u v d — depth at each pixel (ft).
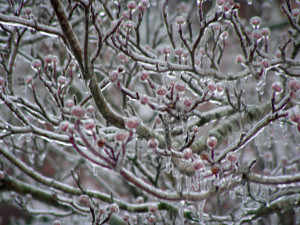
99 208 15.17
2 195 24.29
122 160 9.73
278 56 17.22
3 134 14.08
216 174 11.60
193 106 12.57
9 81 15.62
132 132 9.56
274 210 17.65
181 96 12.89
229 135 17.60
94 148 9.70
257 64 15.52
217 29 16.48
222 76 15.55
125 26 13.84
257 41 14.49
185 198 12.77
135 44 16.26
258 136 16.34
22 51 20.03
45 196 17.56
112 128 16.43
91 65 12.00
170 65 14.20
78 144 14.51
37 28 12.43
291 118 10.63
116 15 15.40
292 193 17.63
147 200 23.88
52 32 12.57
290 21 14.99
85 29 11.34
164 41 24.29
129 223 16.69
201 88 17.87
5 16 12.11
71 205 17.07
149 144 12.44
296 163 23.08
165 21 14.96
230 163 12.19
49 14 22.45
